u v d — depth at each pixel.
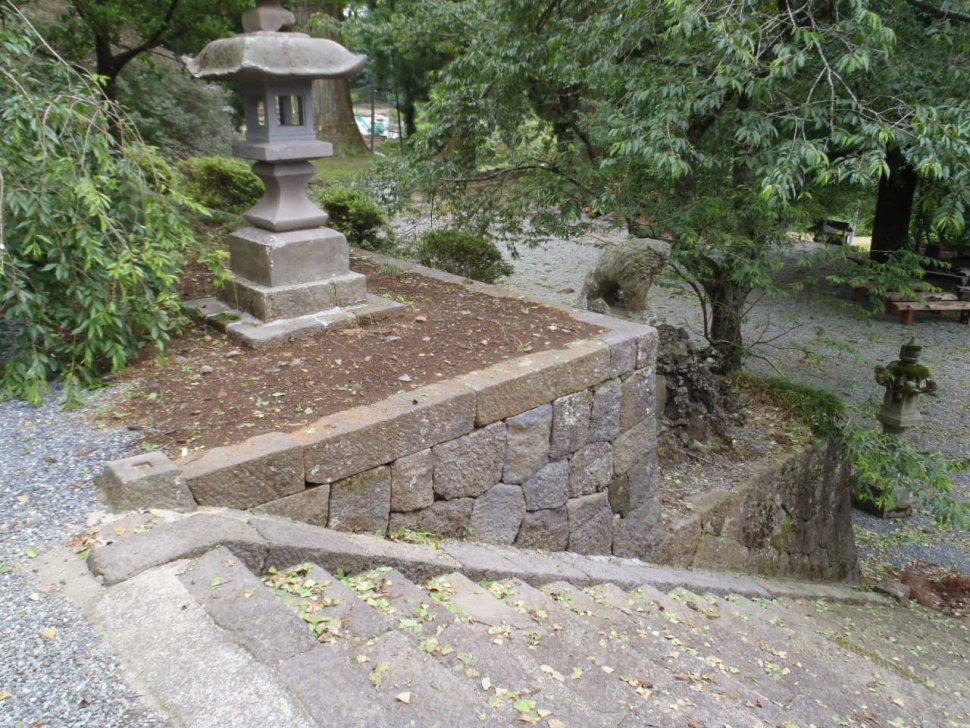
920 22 5.62
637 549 4.37
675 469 5.23
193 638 1.87
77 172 3.40
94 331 3.25
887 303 11.89
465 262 7.45
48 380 3.55
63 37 6.96
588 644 2.65
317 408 3.10
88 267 3.26
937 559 6.78
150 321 3.50
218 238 6.64
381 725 1.62
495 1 6.45
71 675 1.75
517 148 7.12
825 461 5.82
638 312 6.75
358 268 5.77
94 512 2.42
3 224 3.15
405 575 2.79
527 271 12.36
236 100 15.52
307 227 4.27
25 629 1.91
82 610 1.99
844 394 8.63
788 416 6.04
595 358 3.81
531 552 3.65
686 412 5.45
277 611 2.00
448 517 3.30
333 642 2.03
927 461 5.46
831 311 11.63
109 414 3.12
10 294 3.17
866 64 4.04
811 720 2.63
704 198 5.46
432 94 7.65
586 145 7.09
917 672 4.20
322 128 19.00
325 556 2.55
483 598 2.76
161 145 9.47
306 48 3.93
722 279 6.40
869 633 4.80
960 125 4.13
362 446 2.89
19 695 1.68
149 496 2.45
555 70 6.00
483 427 3.35
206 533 2.31
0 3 4.07
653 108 4.89
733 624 3.65
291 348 3.87
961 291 11.51
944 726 3.06
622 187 5.99
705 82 4.58
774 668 3.15
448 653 2.21
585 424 3.86
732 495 4.94
